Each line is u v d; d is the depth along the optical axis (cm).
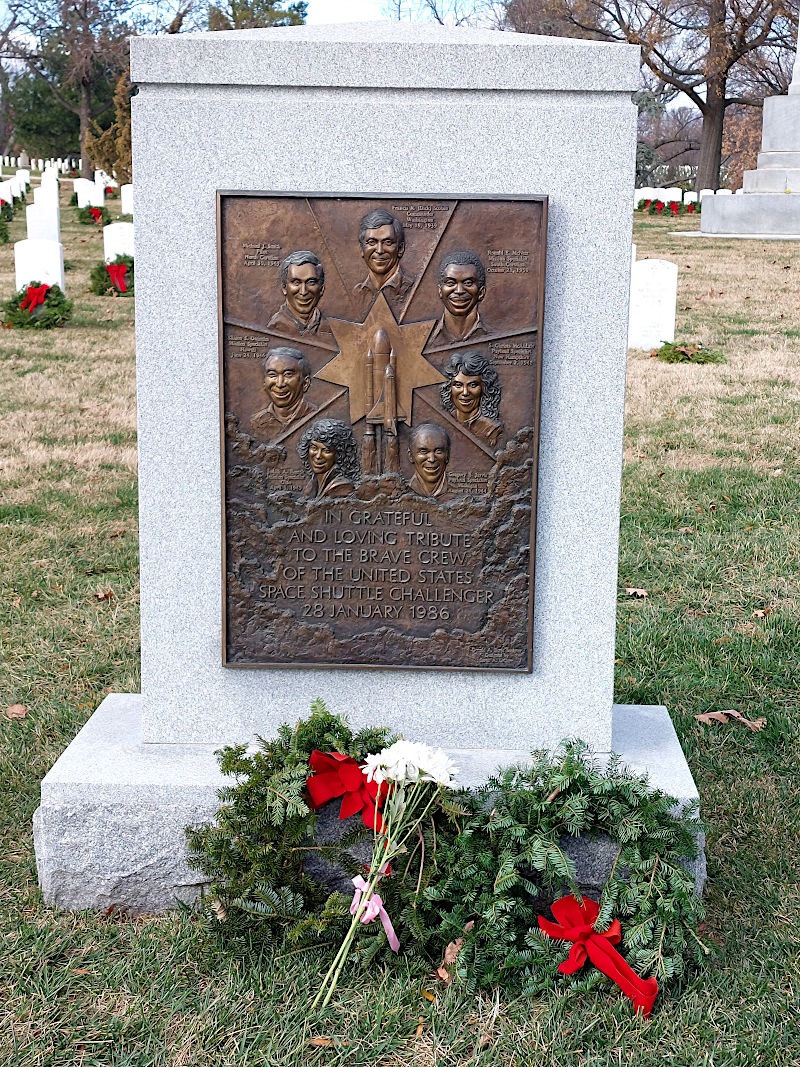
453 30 383
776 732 495
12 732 485
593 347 370
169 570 389
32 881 386
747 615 618
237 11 4716
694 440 971
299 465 379
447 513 380
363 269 367
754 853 406
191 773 375
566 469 379
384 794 348
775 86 4334
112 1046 312
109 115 5228
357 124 359
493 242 363
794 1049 312
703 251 2277
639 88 354
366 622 388
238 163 362
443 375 372
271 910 344
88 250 2225
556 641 390
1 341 1400
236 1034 316
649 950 328
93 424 1016
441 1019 322
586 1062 307
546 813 353
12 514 764
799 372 1255
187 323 372
